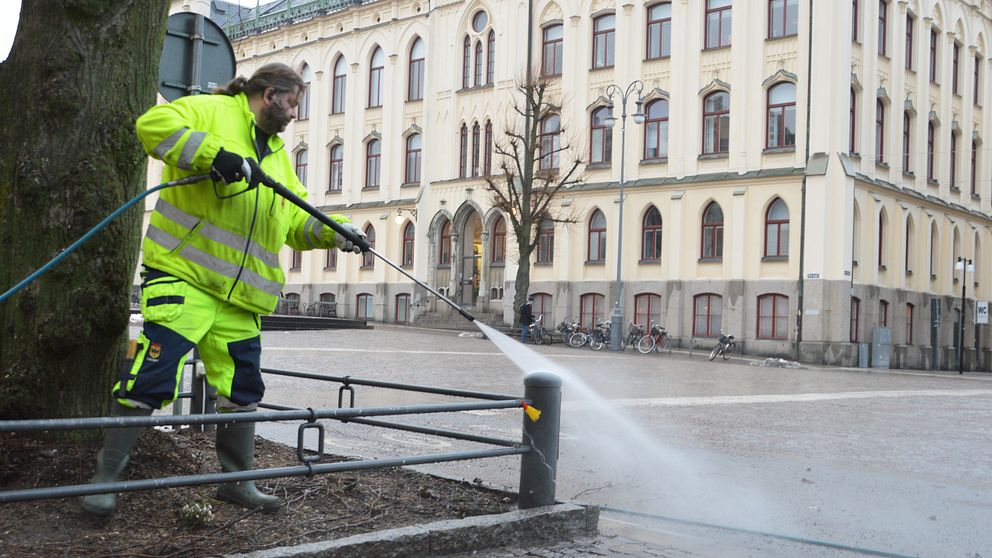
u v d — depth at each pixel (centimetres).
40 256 472
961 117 4100
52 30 479
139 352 425
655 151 3700
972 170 4234
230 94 455
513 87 4106
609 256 3759
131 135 488
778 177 3331
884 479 768
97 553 392
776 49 3397
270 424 973
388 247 4619
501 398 529
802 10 3338
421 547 445
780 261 3319
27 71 480
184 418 372
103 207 477
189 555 401
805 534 564
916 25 3766
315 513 487
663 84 3669
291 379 1489
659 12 3706
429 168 4481
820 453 907
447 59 4419
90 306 471
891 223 3572
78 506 442
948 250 3950
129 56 491
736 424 1119
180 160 405
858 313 3353
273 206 456
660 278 3609
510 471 754
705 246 3525
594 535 525
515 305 3750
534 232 3972
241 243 441
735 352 3388
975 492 723
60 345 469
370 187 4756
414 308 4453
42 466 461
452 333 3784
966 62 4119
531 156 3775
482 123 4244
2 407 472
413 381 1572
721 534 554
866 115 3425
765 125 3419
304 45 5091
